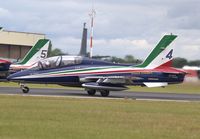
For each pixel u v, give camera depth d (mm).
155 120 47750
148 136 36906
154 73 95625
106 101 73438
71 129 38594
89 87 89500
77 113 51000
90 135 36000
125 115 51312
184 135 38188
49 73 91188
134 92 113500
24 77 90125
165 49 97750
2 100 65250
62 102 66500
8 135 34594
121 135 36688
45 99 71125
